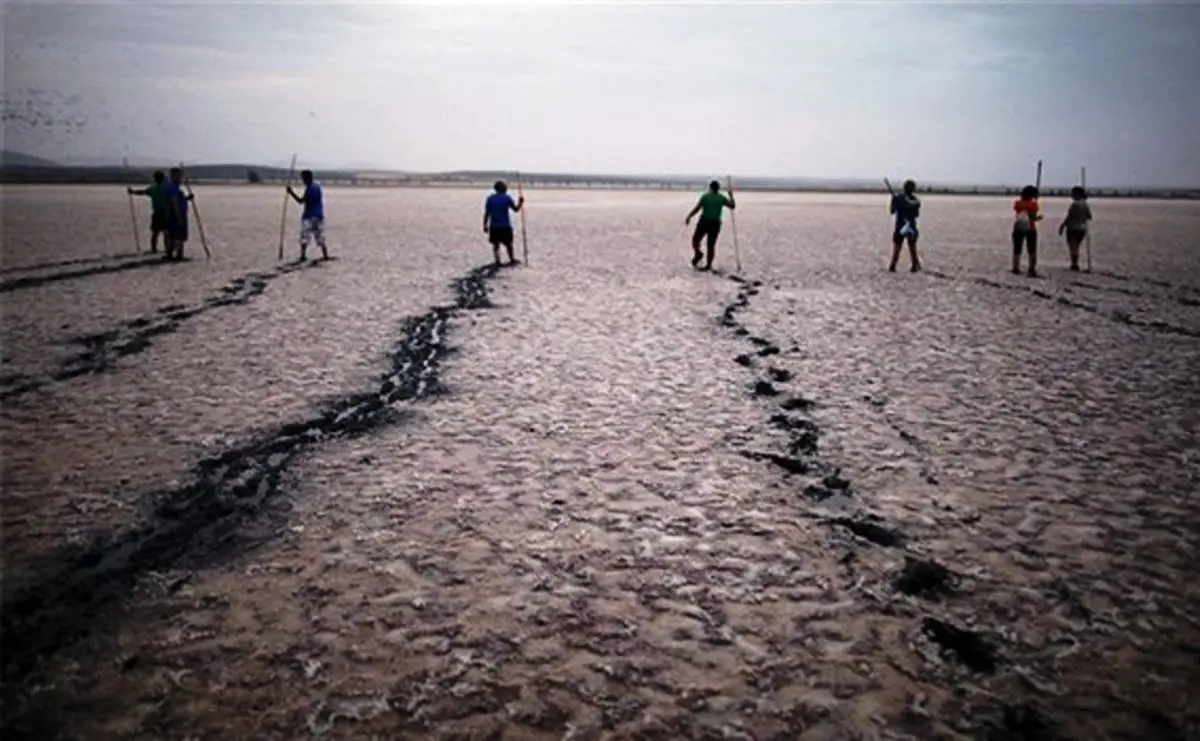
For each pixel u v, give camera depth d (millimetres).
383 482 6539
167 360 10414
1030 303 15711
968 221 48750
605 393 9203
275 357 10680
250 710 3771
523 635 4402
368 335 12180
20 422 7852
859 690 3945
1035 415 8344
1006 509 6012
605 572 5098
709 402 8844
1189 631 4422
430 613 4617
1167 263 23312
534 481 6578
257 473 6695
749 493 6352
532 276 19453
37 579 4945
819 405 8719
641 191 137750
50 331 11953
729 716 3752
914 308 15109
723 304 15539
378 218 42312
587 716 3748
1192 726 3668
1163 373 10109
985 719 3730
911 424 8047
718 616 4598
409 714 3746
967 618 4566
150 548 5375
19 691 3910
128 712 3762
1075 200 20906
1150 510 5984
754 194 145000
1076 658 4191
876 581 4988
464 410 8516
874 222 47062
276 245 25688
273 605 4691
